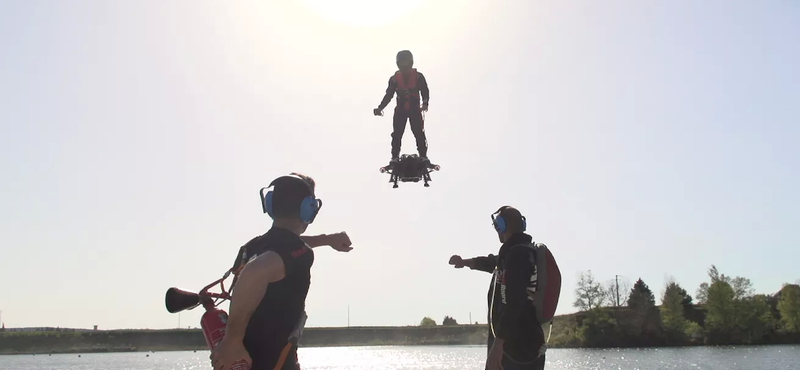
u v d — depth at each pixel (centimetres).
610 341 12256
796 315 11781
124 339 17112
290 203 462
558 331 12975
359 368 10431
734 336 12112
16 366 11988
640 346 12212
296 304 441
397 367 10431
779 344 11950
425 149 1141
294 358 444
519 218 682
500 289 677
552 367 8150
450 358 13600
